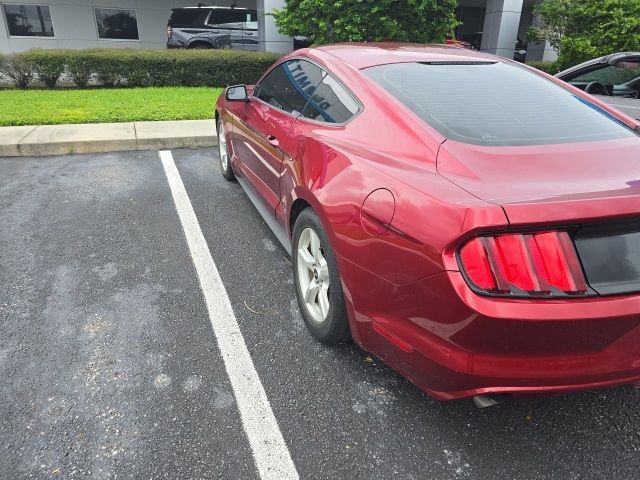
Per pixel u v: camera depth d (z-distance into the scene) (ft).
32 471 6.53
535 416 7.70
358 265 7.22
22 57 33.45
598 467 6.85
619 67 17.20
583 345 5.80
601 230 5.79
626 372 6.10
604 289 5.67
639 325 5.82
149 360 8.65
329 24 35.45
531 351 5.75
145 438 7.09
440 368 6.14
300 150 9.44
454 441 7.19
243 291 10.88
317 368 8.56
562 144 7.45
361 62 9.67
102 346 8.96
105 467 6.63
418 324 6.33
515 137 7.53
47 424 7.26
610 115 8.91
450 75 9.23
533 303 5.53
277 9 37.73
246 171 13.96
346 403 7.82
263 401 7.82
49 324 9.55
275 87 12.51
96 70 34.50
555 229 5.65
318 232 8.44
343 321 8.33
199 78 36.06
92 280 11.14
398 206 6.55
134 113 25.54
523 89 9.08
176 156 20.71
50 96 29.94
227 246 12.93
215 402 7.77
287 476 6.57
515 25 51.49
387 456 6.91
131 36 56.90
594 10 40.88
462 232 5.66
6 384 8.00
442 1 34.86
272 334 9.43
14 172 18.29
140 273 11.50
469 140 7.35
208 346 9.05
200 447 6.97
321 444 7.08
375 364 8.69
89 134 21.85
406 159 7.37
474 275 5.64
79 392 7.88
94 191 16.52
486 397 6.10
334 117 9.23
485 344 5.74
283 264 12.09
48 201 15.57
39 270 11.49
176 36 45.60
